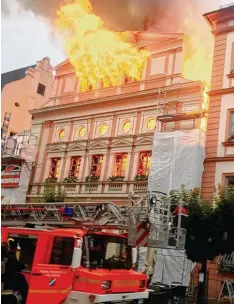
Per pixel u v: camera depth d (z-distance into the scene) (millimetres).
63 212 11719
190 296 17969
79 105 27922
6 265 9969
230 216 13750
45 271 9406
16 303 9680
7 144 30781
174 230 10945
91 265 9547
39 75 40531
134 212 10547
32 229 10039
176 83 23750
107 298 9039
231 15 21875
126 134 25219
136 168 24141
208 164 20391
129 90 26266
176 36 25219
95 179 25578
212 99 21344
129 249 10727
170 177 20500
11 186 29547
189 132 20750
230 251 13758
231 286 17516
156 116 24000
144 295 10312
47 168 28609
